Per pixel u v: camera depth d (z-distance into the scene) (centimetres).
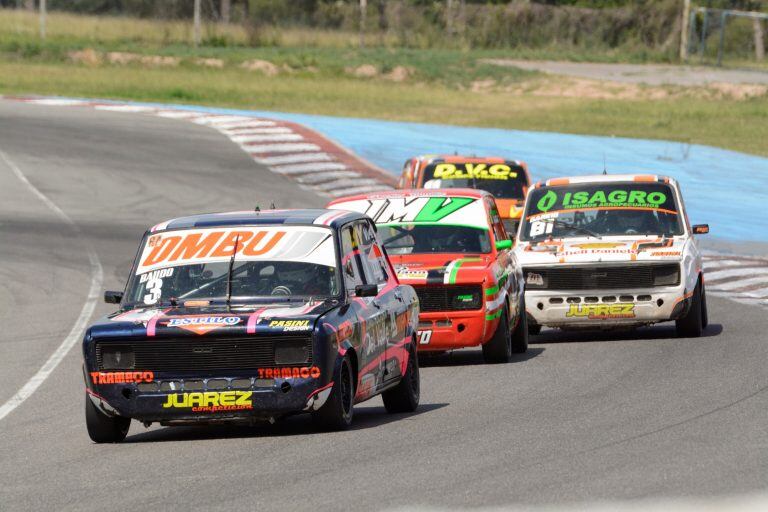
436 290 5384
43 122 15262
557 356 5634
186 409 3656
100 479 3250
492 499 2786
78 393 4947
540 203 6544
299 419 4153
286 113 17250
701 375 4769
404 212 5916
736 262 9031
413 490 2914
